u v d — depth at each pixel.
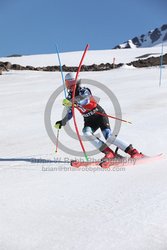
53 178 5.16
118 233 3.33
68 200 4.24
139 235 3.28
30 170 5.60
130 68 30.39
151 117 10.18
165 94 14.84
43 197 4.36
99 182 4.94
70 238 3.27
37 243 3.19
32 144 7.60
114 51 66.31
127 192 4.46
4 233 3.39
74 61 58.75
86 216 3.75
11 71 32.09
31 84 20.86
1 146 7.48
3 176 5.29
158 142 7.24
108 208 3.96
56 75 26.16
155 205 3.98
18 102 14.41
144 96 14.56
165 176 5.10
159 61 39.78
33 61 60.00
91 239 3.24
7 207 4.04
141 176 5.16
